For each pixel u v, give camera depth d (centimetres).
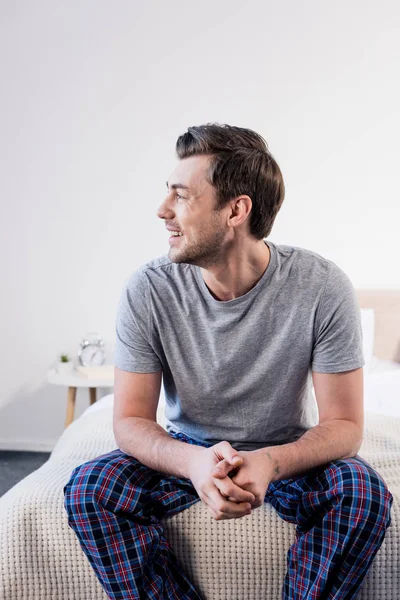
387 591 130
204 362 139
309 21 327
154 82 335
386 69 325
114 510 125
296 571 125
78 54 336
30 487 145
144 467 137
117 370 145
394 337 319
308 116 330
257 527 134
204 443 146
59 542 134
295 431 144
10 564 134
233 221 133
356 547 119
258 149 137
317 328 136
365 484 121
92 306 343
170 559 132
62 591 134
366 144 328
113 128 337
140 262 340
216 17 331
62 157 339
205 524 134
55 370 330
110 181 338
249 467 119
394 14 323
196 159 133
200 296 140
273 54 330
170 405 151
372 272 331
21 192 341
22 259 344
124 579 123
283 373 138
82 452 173
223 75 332
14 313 346
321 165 331
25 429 351
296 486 136
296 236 335
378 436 183
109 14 334
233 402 140
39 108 338
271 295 136
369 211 329
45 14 336
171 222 136
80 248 341
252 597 134
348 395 136
